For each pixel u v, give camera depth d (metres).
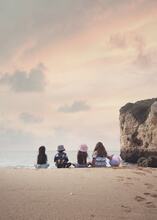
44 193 7.58
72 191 7.78
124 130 38.16
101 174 9.38
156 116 32.78
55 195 7.47
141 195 7.69
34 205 6.87
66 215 6.46
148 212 6.76
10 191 7.64
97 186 8.21
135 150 36.00
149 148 33.56
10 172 9.51
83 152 12.70
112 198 7.43
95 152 12.69
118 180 8.77
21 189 7.81
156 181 8.80
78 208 6.82
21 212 6.52
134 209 6.89
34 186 8.06
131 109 37.75
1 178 8.74
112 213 6.64
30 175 9.15
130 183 8.54
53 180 8.62
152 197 7.58
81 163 12.64
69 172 9.59
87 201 7.20
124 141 38.19
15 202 7.00
